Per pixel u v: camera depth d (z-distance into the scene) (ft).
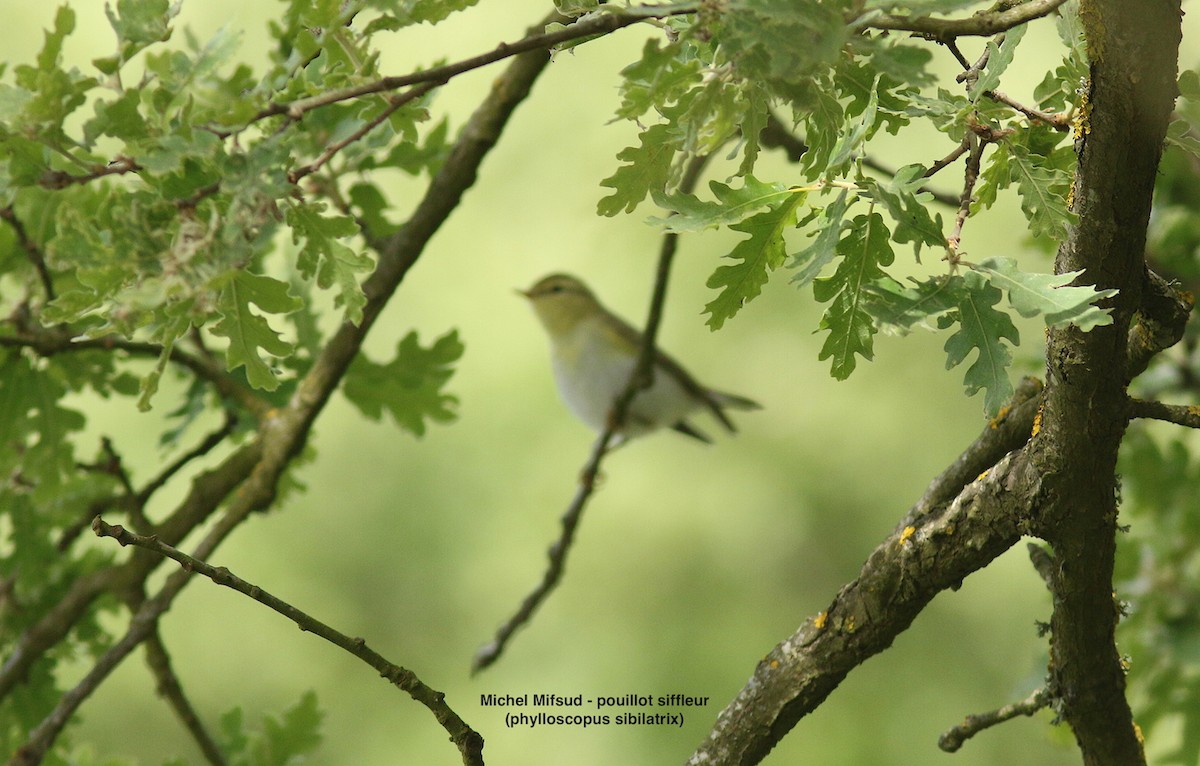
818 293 8.75
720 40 7.50
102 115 8.94
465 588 40.98
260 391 18.62
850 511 42.06
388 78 8.12
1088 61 8.02
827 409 43.39
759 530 42.32
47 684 19.22
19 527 18.56
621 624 40.63
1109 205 8.37
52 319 8.29
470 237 43.16
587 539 41.98
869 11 7.58
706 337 43.83
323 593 40.65
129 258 8.23
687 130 8.22
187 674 38.91
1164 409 9.27
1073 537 9.92
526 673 40.14
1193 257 20.94
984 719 12.35
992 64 8.67
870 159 15.97
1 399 17.11
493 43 39.45
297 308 8.87
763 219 8.75
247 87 10.07
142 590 18.17
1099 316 7.82
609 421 22.33
